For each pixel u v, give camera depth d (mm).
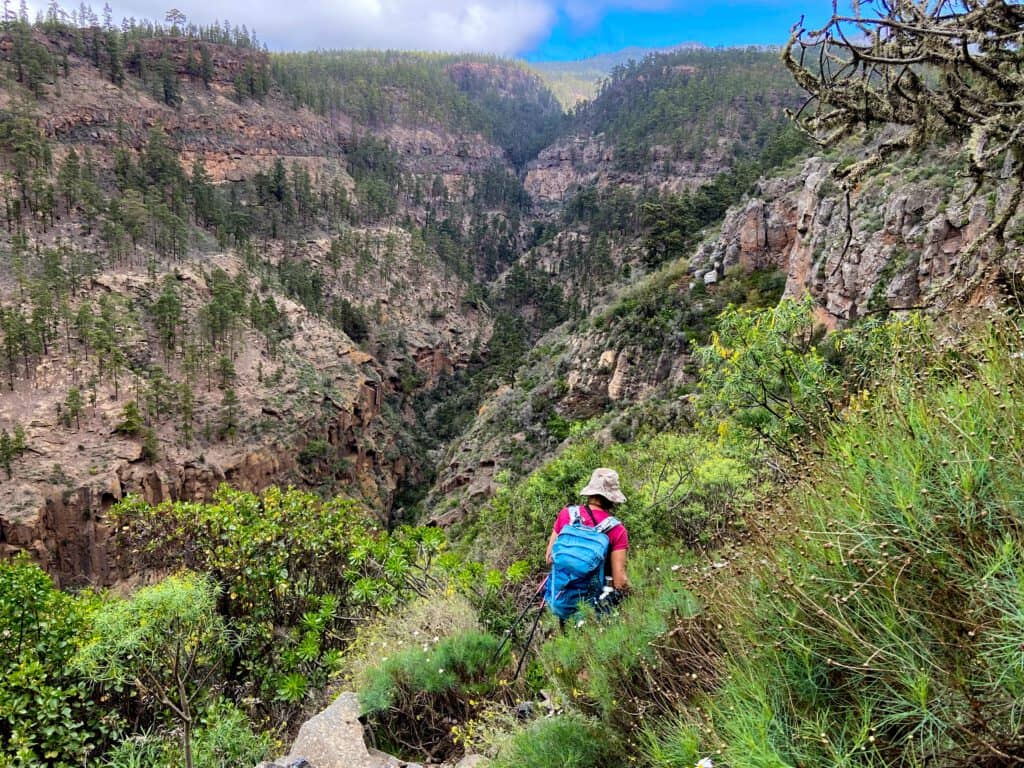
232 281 98938
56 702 5082
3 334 71750
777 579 2010
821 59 3176
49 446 62938
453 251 154875
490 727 3506
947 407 2076
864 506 1918
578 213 157625
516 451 62344
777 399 5363
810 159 51938
